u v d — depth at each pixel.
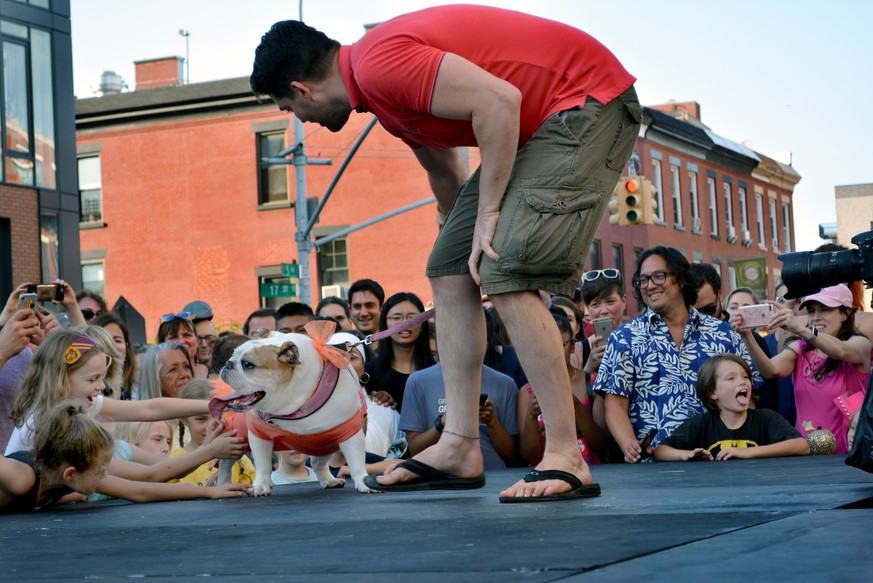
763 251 43.03
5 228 19.31
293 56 3.08
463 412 3.33
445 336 3.29
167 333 7.38
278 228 29.44
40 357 4.15
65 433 3.76
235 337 6.23
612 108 2.96
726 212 39.72
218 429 4.32
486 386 5.62
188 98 30.06
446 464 3.33
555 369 2.89
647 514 2.23
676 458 5.18
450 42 2.90
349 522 2.43
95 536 2.50
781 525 1.91
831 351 5.43
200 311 8.58
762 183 43.56
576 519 2.21
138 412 4.40
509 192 2.89
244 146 29.89
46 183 20.55
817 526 1.87
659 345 5.50
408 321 3.56
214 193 30.19
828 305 5.58
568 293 2.96
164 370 6.11
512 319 2.90
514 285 2.86
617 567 1.54
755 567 1.47
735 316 5.60
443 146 3.13
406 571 1.62
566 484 2.81
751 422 5.31
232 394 3.65
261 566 1.77
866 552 1.56
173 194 30.64
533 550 1.75
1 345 4.16
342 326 8.06
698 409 5.43
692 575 1.44
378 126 28.34
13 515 3.54
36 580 1.76
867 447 2.63
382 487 3.33
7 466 3.66
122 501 4.21
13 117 19.84
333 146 28.78
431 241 27.86
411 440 5.50
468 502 2.88
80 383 4.16
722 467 4.17
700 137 36.69
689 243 36.06
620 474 4.02
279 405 3.66
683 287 5.57
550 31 2.96
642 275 5.55
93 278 31.47
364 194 28.47
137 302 30.91
